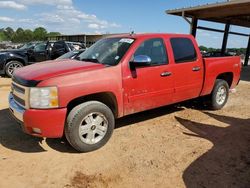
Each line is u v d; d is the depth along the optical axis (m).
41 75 4.06
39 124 3.95
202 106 7.05
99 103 4.41
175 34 5.74
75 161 4.12
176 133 5.33
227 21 17.91
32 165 3.99
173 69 5.49
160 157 4.30
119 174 3.79
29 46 14.71
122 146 4.66
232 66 7.05
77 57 5.58
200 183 3.62
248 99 8.41
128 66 4.75
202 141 4.96
